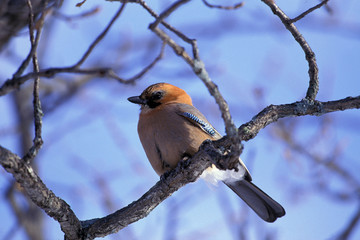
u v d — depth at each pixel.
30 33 6.39
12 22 10.10
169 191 8.50
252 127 8.06
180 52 5.61
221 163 7.40
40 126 6.83
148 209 8.50
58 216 7.66
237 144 6.75
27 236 12.99
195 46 5.72
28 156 6.80
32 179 6.92
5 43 10.93
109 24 5.70
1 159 6.50
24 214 13.11
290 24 8.48
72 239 8.16
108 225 8.29
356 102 8.40
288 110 8.38
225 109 6.36
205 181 11.05
